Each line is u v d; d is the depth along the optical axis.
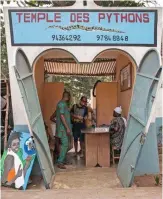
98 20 4.64
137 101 4.27
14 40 4.60
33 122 4.02
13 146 4.38
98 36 4.65
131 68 5.23
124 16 4.64
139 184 4.27
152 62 3.97
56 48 4.64
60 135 5.09
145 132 3.76
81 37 4.65
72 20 4.63
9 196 3.82
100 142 5.25
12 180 4.20
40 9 4.61
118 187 4.16
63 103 5.09
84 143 5.57
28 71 4.48
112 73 7.95
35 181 4.46
